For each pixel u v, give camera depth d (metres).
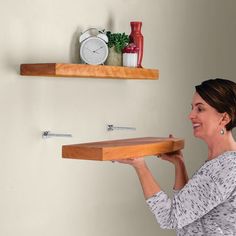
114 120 2.74
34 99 2.33
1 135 2.21
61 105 2.45
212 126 2.01
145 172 2.00
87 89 2.57
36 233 2.37
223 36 3.45
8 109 2.23
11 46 2.22
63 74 2.15
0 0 2.18
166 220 1.99
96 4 2.59
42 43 2.35
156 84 2.99
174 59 3.10
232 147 2.02
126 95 2.80
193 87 3.25
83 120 2.56
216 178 1.93
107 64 2.51
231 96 1.97
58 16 2.41
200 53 3.28
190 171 3.27
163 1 3.00
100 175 2.69
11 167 2.25
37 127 2.35
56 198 2.46
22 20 2.26
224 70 3.48
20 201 2.29
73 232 2.55
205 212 1.94
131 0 2.79
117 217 2.80
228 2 3.47
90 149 1.85
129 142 2.11
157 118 3.01
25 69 2.23
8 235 2.25
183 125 3.20
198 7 3.24
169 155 2.25
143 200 2.96
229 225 1.95
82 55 2.42
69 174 2.52
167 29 3.04
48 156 2.41
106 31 2.65
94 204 2.66
